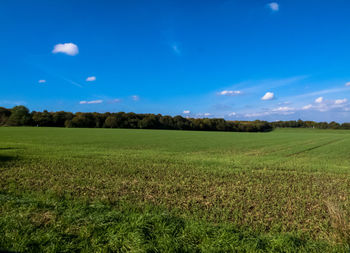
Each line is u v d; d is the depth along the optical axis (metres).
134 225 5.82
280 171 15.91
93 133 64.19
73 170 14.23
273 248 5.15
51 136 47.50
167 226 5.89
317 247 5.34
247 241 5.40
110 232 5.54
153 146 33.53
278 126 176.62
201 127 138.88
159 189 10.52
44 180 11.48
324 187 11.72
